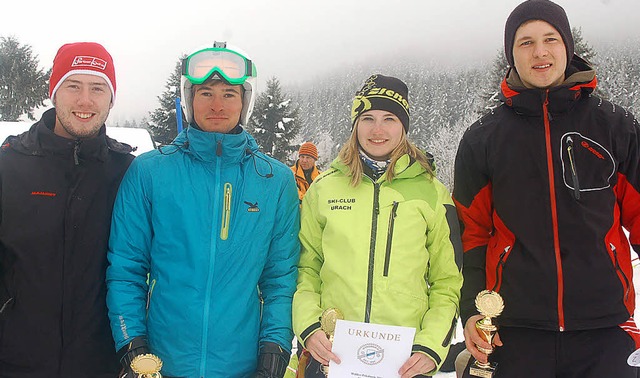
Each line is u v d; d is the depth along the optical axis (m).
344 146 2.33
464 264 2.34
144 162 2.15
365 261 2.09
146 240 2.12
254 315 2.11
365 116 2.26
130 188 2.12
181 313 1.99
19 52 30.83
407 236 2.12
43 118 2.20
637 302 5.46
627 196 2.14
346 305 2.07
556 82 2.19
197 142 2.11
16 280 2.01
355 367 1.99
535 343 2.13
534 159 2.15
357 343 2.00
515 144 2.20
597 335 2.08
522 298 2.13
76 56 2.14
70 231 2.07
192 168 2.12
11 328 2.00
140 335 2.00
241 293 2.06
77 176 2.13
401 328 1.97
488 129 2.29
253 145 2.28
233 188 2.11
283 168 2.30
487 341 2.11
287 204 2.24
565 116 2.16
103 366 2.14
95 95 2.15
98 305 2.12
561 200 2.10
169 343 1.99
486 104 22.66
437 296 2.17
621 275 2.09
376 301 2.05
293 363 2.48
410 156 2.24
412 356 1.96
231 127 2.18
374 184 2.21
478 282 2.30
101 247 2.14
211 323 2.00
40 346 2.01
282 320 2.11
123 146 2.35
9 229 2.00
